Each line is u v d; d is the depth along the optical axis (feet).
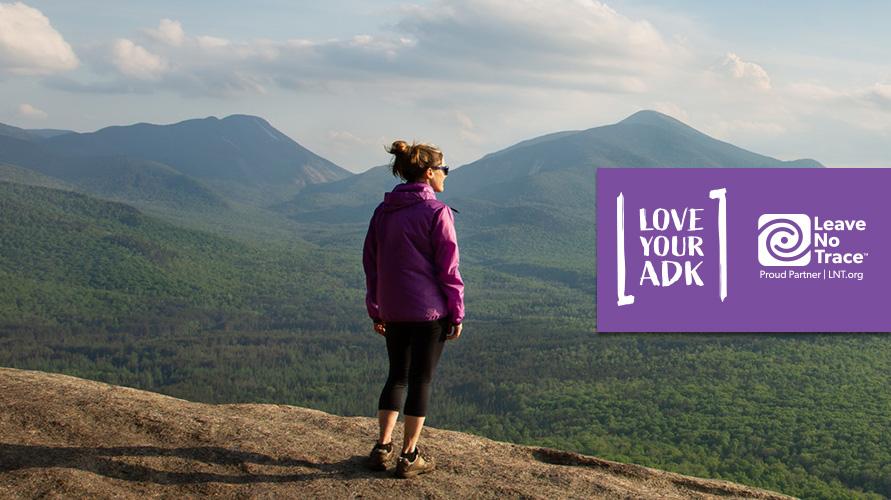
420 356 12.62
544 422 490.49
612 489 13.29
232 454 13.07
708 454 398.83
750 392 545.85
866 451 378.94
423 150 12.77
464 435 16.42
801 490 324.80
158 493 11.52
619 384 585.63
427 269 12.46
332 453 13.66
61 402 14.90
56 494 11.10
